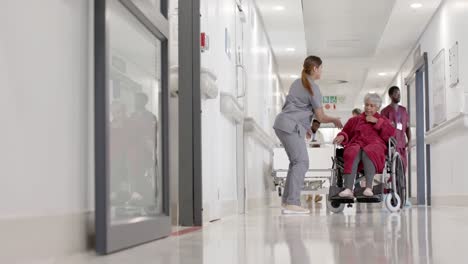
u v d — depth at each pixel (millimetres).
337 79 15742
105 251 1817
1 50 1387
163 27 2682
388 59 12203
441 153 8383
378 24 10312
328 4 9195
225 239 2488
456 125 6973
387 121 5555
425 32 9734
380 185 5449
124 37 2252
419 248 1956
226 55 5125
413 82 10844
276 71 13039
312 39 11469
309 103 5258
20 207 1452
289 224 3650
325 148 8148
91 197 1930
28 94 1515
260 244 2219
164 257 1757
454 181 7504
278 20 9172
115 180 2061
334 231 2910
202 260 1671
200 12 3695
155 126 2721
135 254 1853
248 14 7340
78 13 1861
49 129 1633
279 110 14312
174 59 4090
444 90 8031
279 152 9008
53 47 1678
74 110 1812
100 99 1855
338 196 5508
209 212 3961
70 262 1604
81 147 1858
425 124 9531
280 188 10227
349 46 12023
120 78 2182
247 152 6754
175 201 3801
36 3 1580
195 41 3629
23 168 1474
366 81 15008
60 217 1668
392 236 2512
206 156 3875
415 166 10352
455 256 1695
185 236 2684
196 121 3578
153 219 2414
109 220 1853
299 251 1917
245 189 6527
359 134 5613
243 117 6285
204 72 3691
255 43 8289
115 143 2078
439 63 8391
